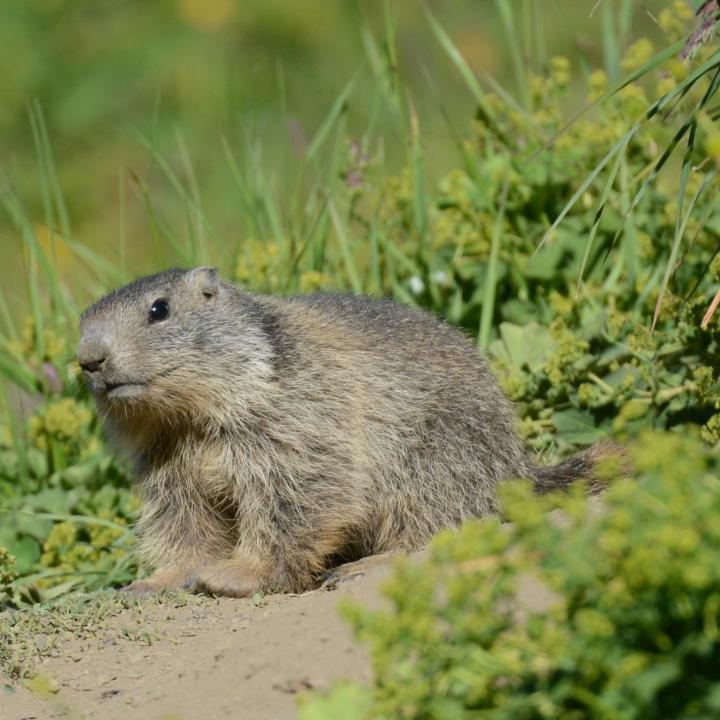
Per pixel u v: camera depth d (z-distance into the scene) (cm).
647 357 990
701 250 1073
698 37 802
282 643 692
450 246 1215
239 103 1969
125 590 933
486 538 509
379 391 967
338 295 1062
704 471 523
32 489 1138
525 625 548
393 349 988
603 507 737
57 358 1207
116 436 996
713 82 837
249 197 1314
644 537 482
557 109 1258
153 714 664
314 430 940
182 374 938
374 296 1087
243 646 714
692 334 968
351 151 1274
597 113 1282
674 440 524
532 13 1873
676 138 834
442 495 973
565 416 1017
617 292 1101
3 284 1645
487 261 1195
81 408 1155
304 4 2058
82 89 2023
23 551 1042
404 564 527
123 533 1040
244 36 2067
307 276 1186
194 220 1421
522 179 1186
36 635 807
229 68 2020
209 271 976
